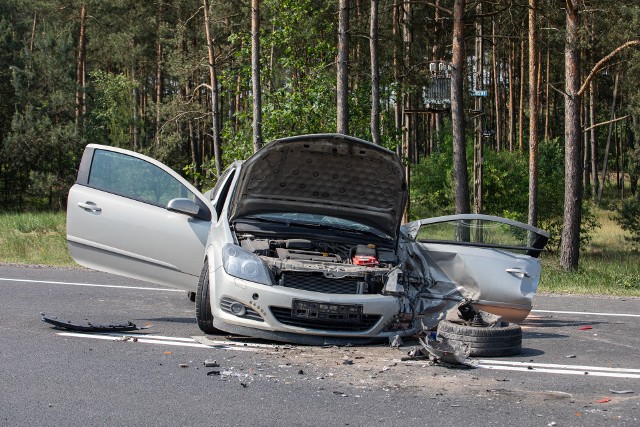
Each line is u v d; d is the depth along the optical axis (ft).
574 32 70.44
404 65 90.79
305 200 26.78
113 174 28.07
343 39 68.33
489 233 27.91
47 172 139.54
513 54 150.00
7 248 55.36
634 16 68.80
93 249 27.66
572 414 16.56
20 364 19.75
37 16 179.63
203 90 151.02
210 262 24.27
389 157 24.82
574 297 41.75
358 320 23.18
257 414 15.98
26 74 142.61
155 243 27.35
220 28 125.59
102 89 145.07
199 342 23.25
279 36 81.82
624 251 105.60
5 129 151.23
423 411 16.49
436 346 21.81
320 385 18.45
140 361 20.48
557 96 200.23
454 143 68.85
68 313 28.45
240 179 25.96
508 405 17.19
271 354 21.83
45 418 15.33
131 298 33.37
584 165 184.14
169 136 123.85
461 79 69.15
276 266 23.44
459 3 69.10
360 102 83.92
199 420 15.48
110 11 153.69
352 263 25.02
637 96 119.55
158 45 154.30
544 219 99.91
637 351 24.66
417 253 27.32
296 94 79.25
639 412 16.89
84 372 19.12
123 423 15.15
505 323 24.23
